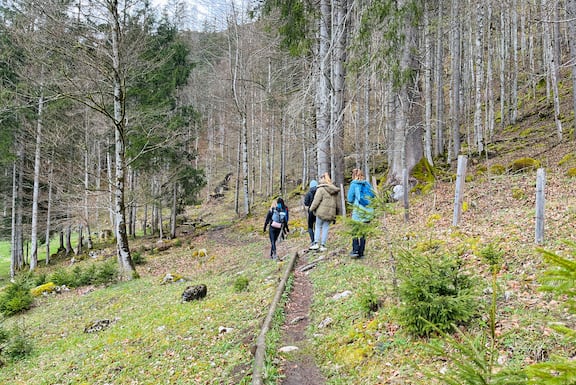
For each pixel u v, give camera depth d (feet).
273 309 18.49
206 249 61.52
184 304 26.58
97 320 27.86
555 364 4.70
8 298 38.65
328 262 27.12
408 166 46.52
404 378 11.02
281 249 40.83
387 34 38.55
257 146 132.98
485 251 17.38
